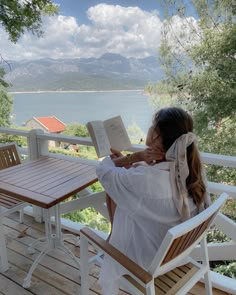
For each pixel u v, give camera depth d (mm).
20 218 2727
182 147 1151
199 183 1205
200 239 1292
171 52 6840
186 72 6742
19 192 1692
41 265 2117
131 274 1157
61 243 2074
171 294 1220
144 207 1180
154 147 1219
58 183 1823
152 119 1252
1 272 2049
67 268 2078
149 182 1136
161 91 6926
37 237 2488
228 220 1764
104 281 1282
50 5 5191
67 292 1853
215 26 6453
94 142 1677
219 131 6477
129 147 1831
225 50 6250
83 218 4273
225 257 1871
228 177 5844
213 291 1812
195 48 6543
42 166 2170
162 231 1212
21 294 1848
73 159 2377
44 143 2629
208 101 6438
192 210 1237
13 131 2783
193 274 1351
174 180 1147
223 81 6359
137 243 1241
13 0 4684
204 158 1788
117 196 1221
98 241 1296
